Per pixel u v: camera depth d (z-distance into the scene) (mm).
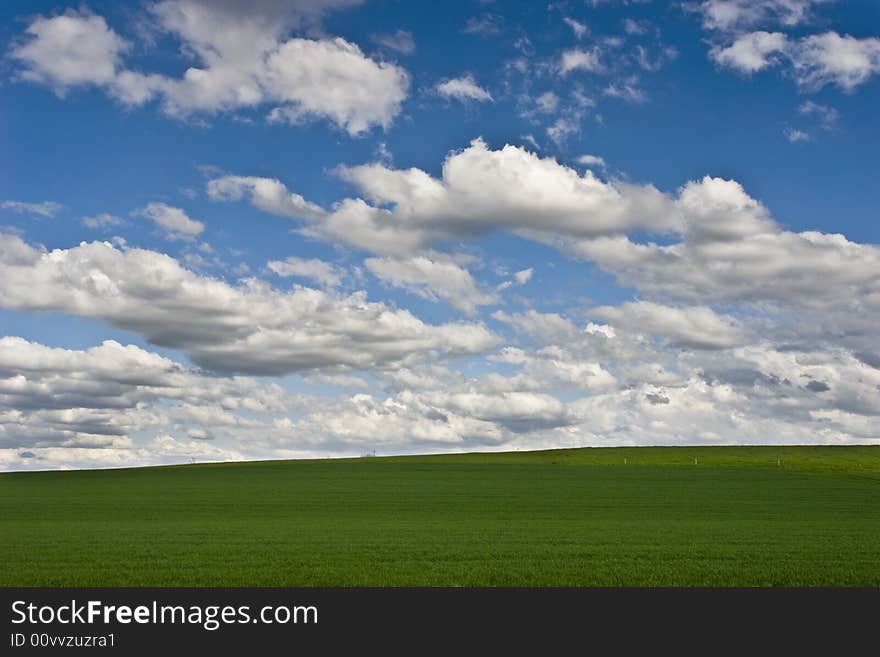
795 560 24125
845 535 31438
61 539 29812
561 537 30422
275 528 34344
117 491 59750
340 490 60031
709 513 43500
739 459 106750
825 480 69188
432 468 86562
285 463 100750
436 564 23297
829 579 21234
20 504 49469
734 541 29094
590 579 21172
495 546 27359
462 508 46625
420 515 42219
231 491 59406
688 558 24516
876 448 121062
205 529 33844
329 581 20922
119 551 26109
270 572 22078
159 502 50844
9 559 24516
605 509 45938
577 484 65312
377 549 26531
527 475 75812
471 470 83188
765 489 60500
